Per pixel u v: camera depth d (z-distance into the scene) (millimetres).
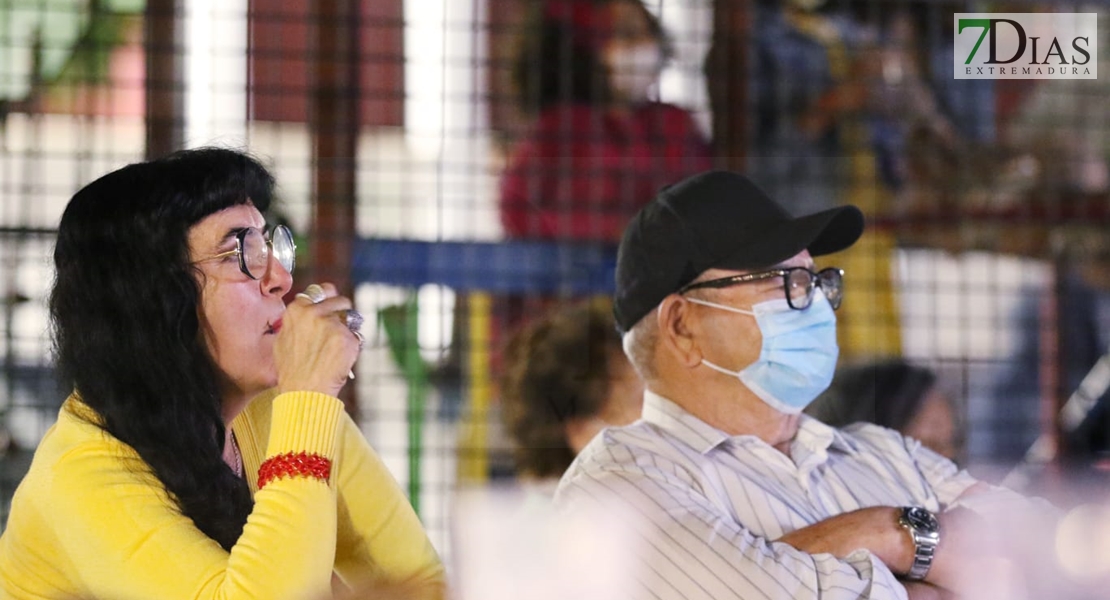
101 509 6203
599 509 7656
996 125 14531
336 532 6746
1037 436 13820
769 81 13664
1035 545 8156
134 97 12258
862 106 13930
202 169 6648
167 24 12086
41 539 6363
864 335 13672
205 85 12156
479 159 12930
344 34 12305
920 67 14172
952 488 8539
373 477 7328
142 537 6152
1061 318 14102
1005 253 14172
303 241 12156
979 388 13820
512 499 10258
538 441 10297
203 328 6605
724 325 8219
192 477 6441
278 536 6039
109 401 6441
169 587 6051
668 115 13258
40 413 11617
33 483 6395
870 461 8531
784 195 13695
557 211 12812
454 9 12906
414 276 12211
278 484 6188
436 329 12203
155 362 6469
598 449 8094
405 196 12609
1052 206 14156
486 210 12883
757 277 8219
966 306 13945
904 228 13992
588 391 10352
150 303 6504
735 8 13492
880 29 14047
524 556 8250
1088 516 8242
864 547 7516
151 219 6520
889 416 11648
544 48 12984
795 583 7152
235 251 6609
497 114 13008
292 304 6543
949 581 7559
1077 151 14352
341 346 6441
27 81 12172
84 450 6371
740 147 13500
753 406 8281
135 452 6418
